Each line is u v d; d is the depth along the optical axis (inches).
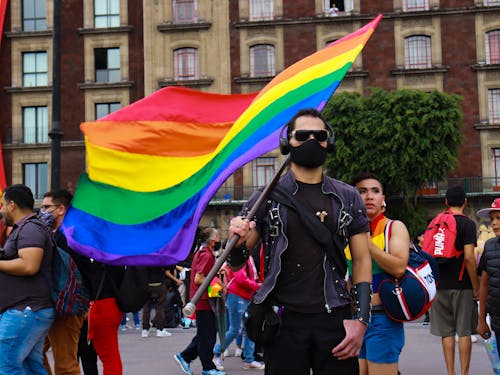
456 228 297.0
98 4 1574.8
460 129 1386.6
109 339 247.9
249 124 199.9
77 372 242.2
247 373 369.4
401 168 1311.5
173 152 227.5
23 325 219.0
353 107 1317.7
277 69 1499.8
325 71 197.0
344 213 140.9
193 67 1524.4
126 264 209.0
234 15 1518.2
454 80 1471.5
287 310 138.6
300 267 138.6
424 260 201.0
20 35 1573.6
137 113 235.3
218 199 1483.8
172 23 1523.1
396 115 1305.4
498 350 246.2
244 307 391.2
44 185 1551.4
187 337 569.6
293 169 145.1
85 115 1549.0
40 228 224.7
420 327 599.5
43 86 1557.6
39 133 1566.2
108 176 226.5
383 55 1487.5
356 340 135.3
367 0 1494.8
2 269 216.7
